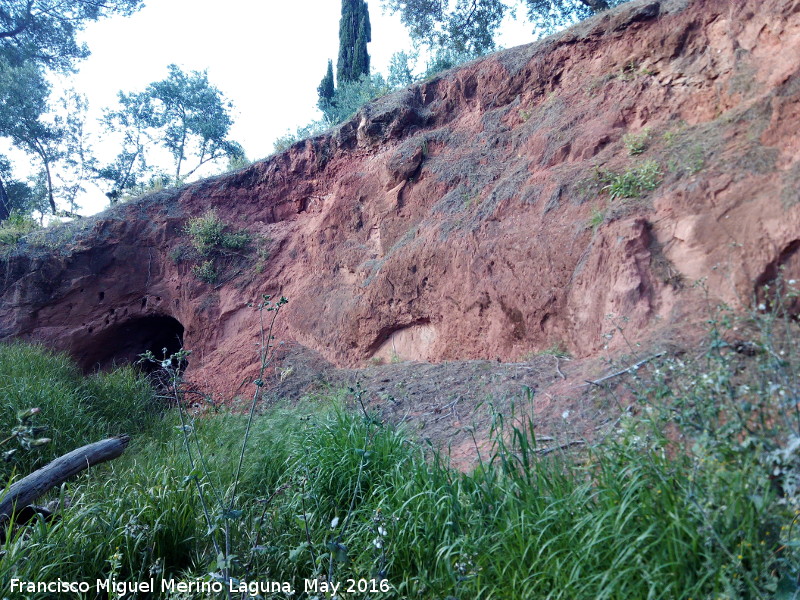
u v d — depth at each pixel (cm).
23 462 596
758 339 434
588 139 783
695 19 781
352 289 980
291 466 485
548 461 398
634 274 584
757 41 707
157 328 1373
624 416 393
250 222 1255
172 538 406
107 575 369
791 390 307
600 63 875
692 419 321
